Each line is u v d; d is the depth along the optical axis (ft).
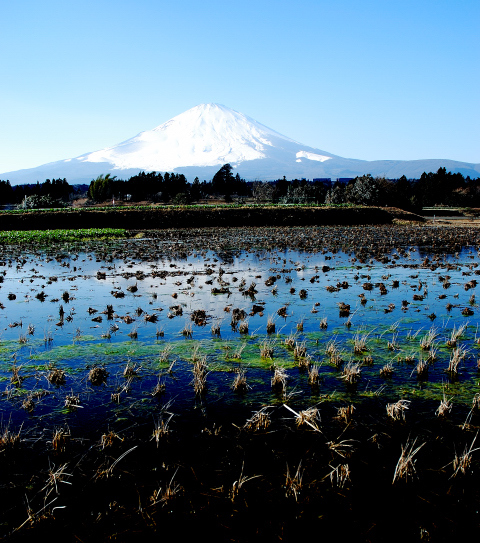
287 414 23.52
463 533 15.88
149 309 44.57
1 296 51.16
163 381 27.53
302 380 27.55
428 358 30.83
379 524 16.26
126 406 24.35
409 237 114.42
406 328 38.09
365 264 73.00
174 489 17.37
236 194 332.60
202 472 19.03
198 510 16.90
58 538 15.60
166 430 21.12
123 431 21.94
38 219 142.20
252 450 20.47
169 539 15.47
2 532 15.90
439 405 24.39
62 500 17.44
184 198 232.53
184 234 126.00
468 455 19.16
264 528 16.03
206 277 62.18
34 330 37.86
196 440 21.22
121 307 45.55
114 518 16.53
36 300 49.08
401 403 23.11
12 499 17.53
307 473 18.90
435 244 100.22
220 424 22.59
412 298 49.11
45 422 22.77
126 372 28.35
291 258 80.48
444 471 19.13
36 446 20.72
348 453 20.06
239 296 50.21
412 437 21.45
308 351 32.55
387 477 18.75
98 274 63.26
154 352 32.37
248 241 107.76
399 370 29.12
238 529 15.99
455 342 33.50
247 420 22.18
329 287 53.06
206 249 94.07
